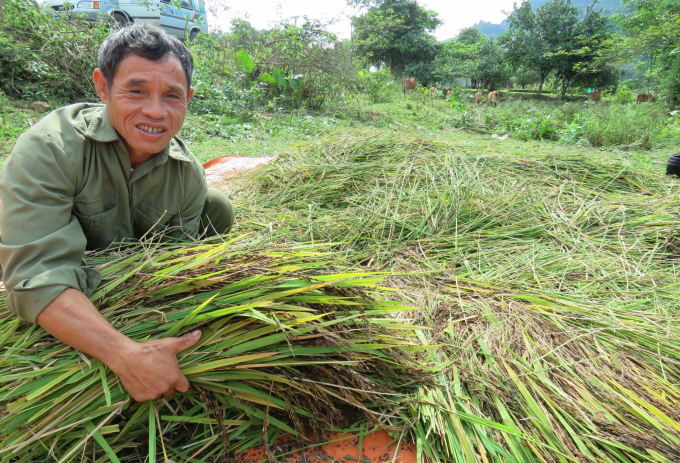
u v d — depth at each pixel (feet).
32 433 3.74
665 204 10.58
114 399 3.98
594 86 106.11
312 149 13.38
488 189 10.89
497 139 26.63
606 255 8.48
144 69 4.38
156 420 4.04
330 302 4.61
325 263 4.82
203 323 4.32
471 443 4.27
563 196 11.14
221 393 4.38
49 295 3.83
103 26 25.38
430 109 41.60
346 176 11.34
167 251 5.06
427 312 6.48
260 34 36.27
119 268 4.68
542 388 4.94
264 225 8.71
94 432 3.75
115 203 5.16
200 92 26.30
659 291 7.16
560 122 32.63
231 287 4.43
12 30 21.99
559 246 8.87
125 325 4.18
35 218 4.18
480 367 5.25
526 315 6.31
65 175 4.49
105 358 3.80
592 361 5.39
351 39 40.75
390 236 8.84
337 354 4.56
